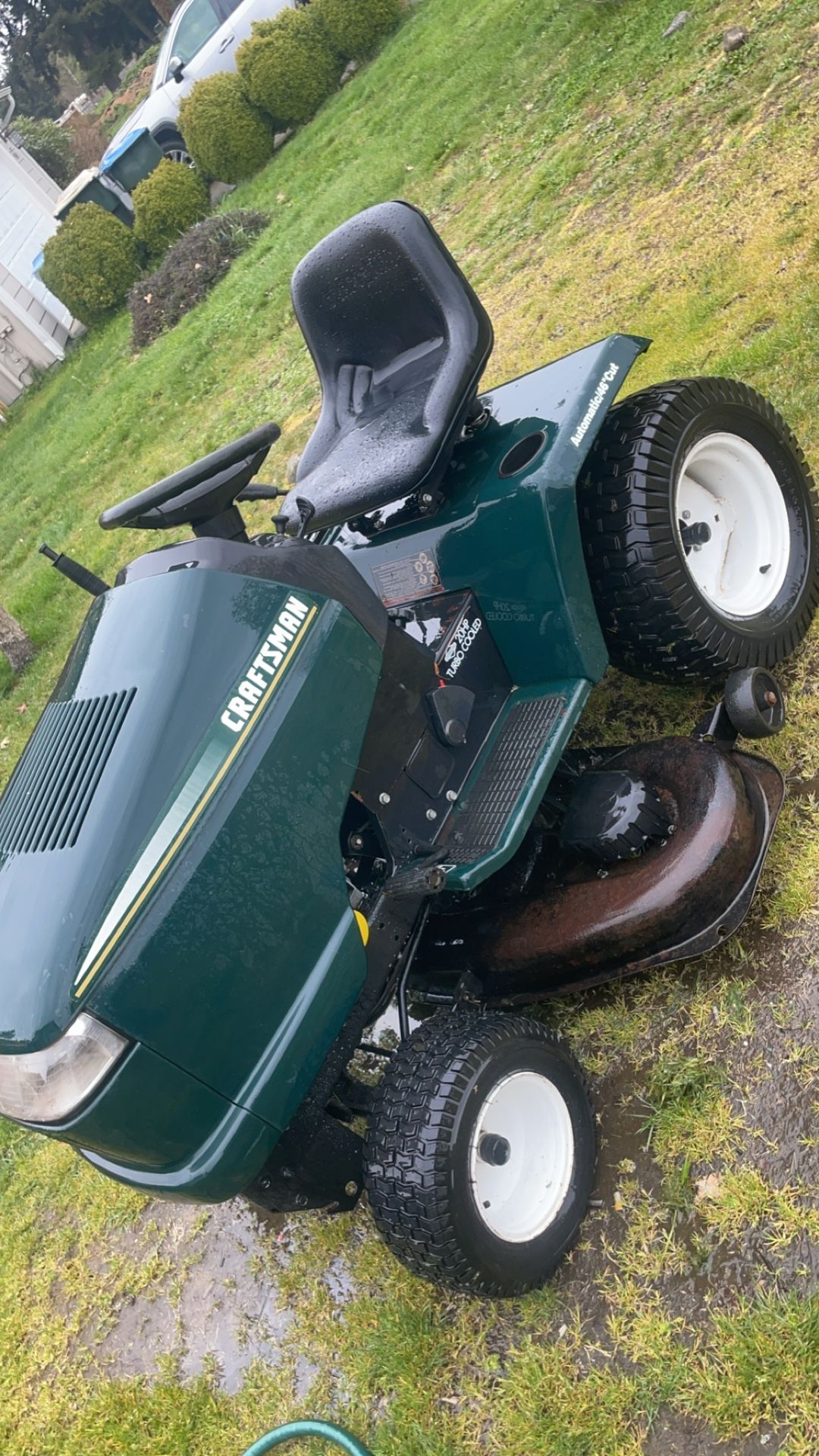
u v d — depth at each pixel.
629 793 2.55
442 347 3.01
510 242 6.35
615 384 2.83
